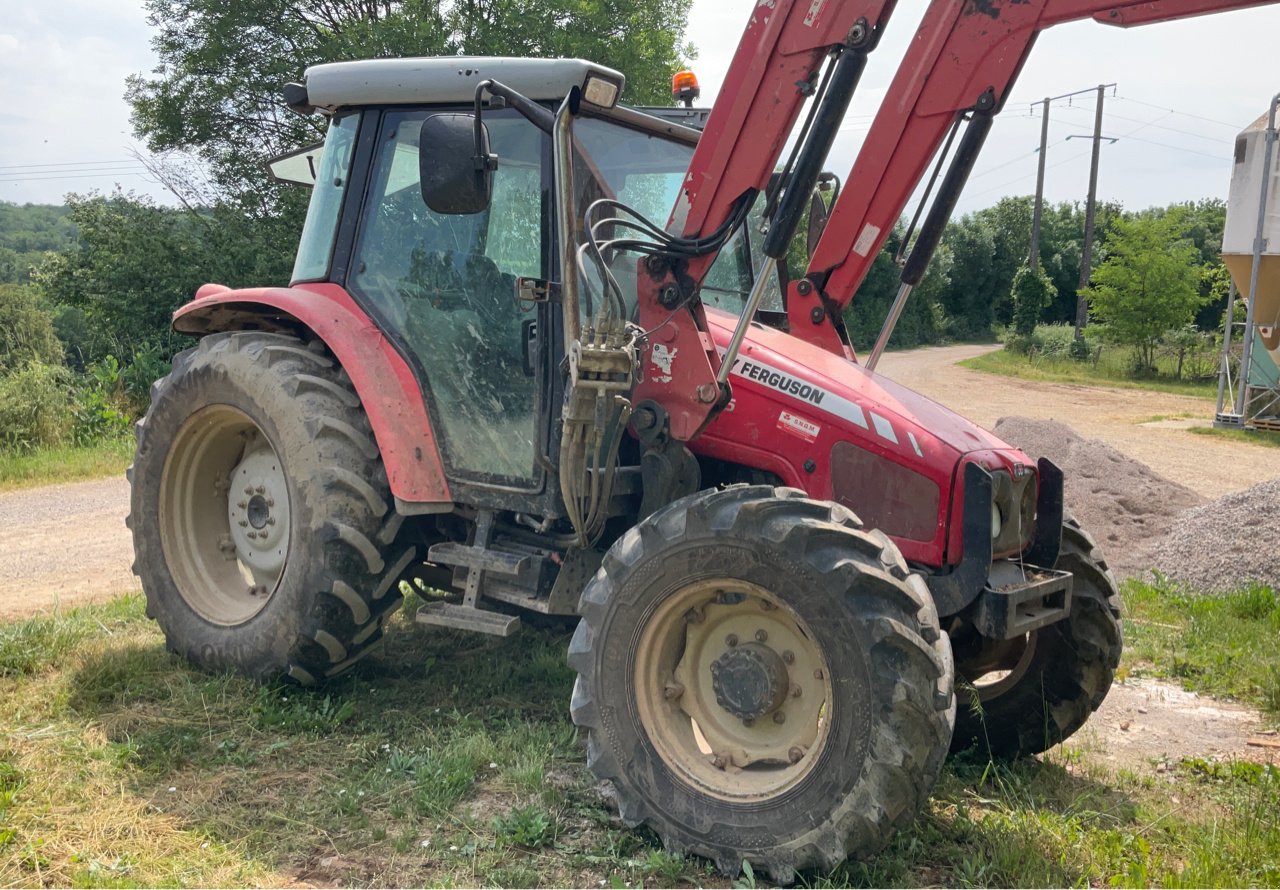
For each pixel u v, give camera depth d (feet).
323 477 12.14
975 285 199.21
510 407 12.09
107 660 13.50
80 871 8.68
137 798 10.06
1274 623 17.63
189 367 13.78
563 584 11.54
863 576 8.66
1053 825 10.28
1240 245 45.78
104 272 63.16
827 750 8.82
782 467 11.16
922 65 11.93
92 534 25.05
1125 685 15.26
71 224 67.97
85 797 9.97
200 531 14.29
